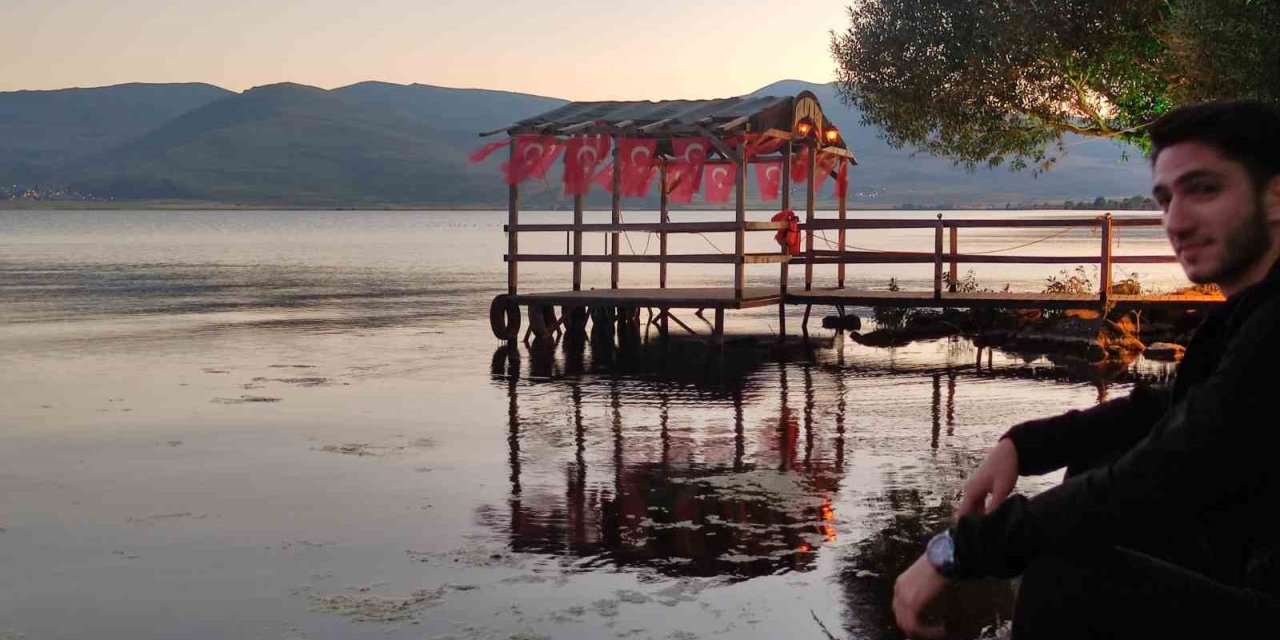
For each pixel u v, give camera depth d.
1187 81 17.42
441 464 9.81
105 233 137.12
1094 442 2.48
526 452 10.34
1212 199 2.08
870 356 18.36
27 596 6.18
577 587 6.23
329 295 35.03
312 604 5.98
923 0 21.27
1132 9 19.42
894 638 5.25
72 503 8.41
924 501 8.16
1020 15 20.06
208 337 22.30
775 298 20.38
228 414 12.81
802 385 14.89
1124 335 18.16
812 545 6.99
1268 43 15.13
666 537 7.26
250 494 8.69
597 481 9.02
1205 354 2.14
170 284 40.78
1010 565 2.11
